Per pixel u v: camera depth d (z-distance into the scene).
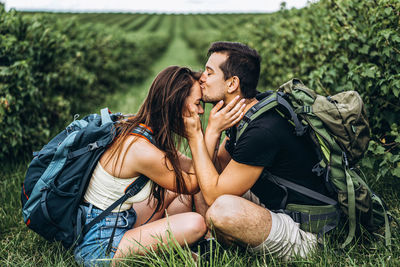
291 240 2.02
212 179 2.05
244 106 2.07
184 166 2.36
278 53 6.25
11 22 4.52
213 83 2.12
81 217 1.98
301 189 2.06
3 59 4.20
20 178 3.60
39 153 2.04
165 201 2.47
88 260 1.99
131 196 2.04
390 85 2.64
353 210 1.95
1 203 3.10
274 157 2.00
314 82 3.48
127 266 1.91
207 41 20.38
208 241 2.17
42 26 5.16
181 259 2.02
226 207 1.97
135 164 1.97
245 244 2.05
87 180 1.97
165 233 2.02
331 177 1.96
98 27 9.92
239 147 2.02
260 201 2.27
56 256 2.17
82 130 1.98
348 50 3.39
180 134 2.10
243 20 14.32
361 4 3.27
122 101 7.99
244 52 2.11
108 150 1.99
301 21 5.50
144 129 2.01
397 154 2.69
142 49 14.06
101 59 8.63
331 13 3.88
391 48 2.68
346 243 2.02
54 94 5.26
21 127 4.03
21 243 2.49
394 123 2.70
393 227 2.30
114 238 2.01
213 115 2.12
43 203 1.92
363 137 1.94
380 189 2.79
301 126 1.91
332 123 1.88
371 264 1.89
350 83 3.00
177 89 1.99
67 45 5.62
